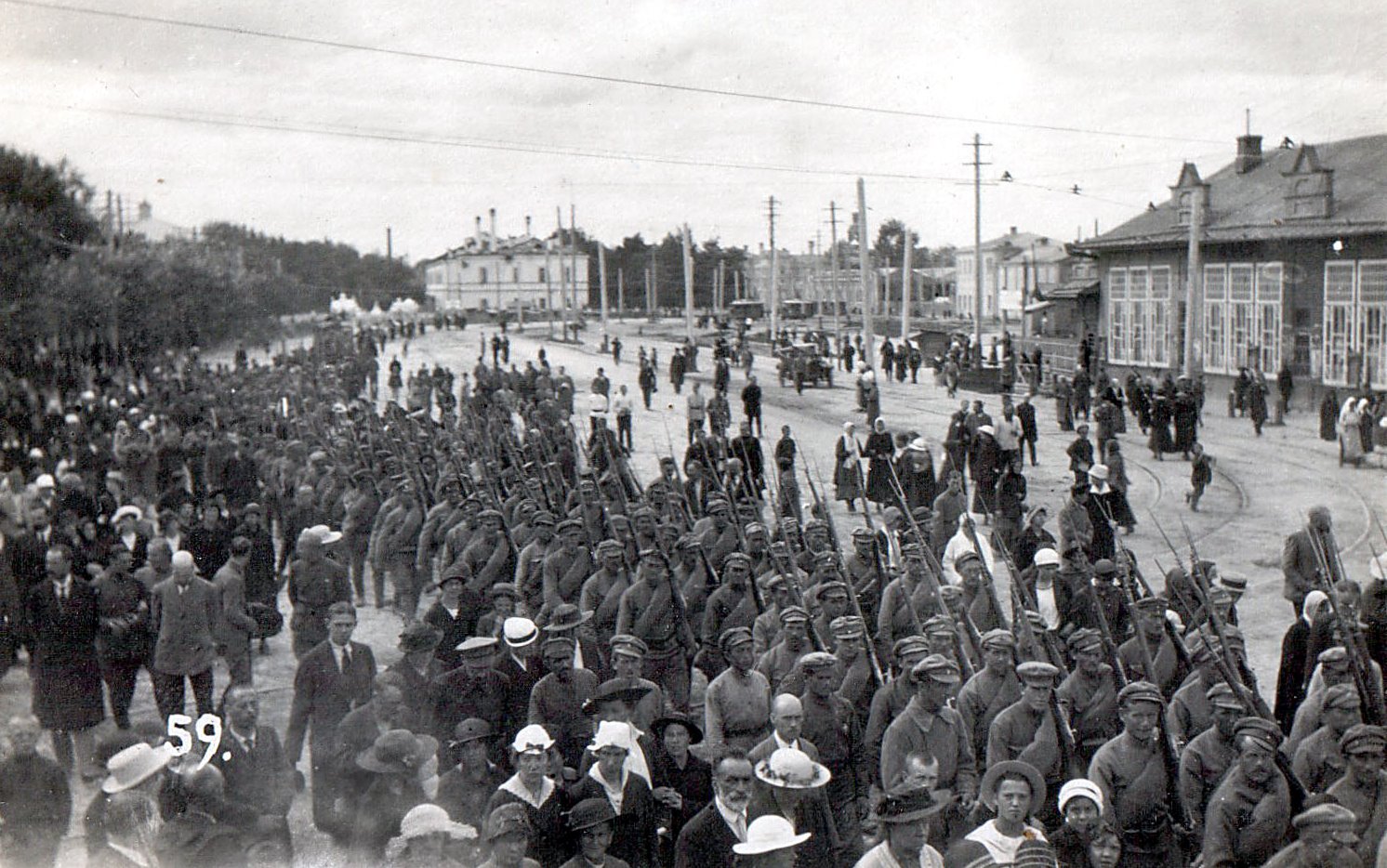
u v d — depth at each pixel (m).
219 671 13.75
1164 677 9.16
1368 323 35.69
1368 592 10.22
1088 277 79.94
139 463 22.52
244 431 25.91
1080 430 22.33
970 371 46.41
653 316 109.19
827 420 38.47
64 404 25.44
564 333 78.31
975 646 9.88
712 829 6.64
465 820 7.15
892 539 15.84
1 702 10.70
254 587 13.92
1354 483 25.80
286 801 7.25
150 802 6.71
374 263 86.06
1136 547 20.33
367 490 16.88
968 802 7.50
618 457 25.67
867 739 8.08
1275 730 6.67
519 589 12.49
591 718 8.39
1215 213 42.66
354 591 17.42
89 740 10.05
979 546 13.21
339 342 51.22
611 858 6.44
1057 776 7.57
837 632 9.01
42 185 25.08
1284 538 20.67
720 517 13.73
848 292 110.56
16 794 7.31
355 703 8.58
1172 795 7.17
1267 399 39.19
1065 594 11.16
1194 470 23.27
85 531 14.46
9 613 11.73
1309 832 5.96
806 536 12.66
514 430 29.47
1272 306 39.34
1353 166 38.88
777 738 7.34
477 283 111.06
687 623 10.81
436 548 15.38
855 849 7.87
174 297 32.28
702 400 31.92
